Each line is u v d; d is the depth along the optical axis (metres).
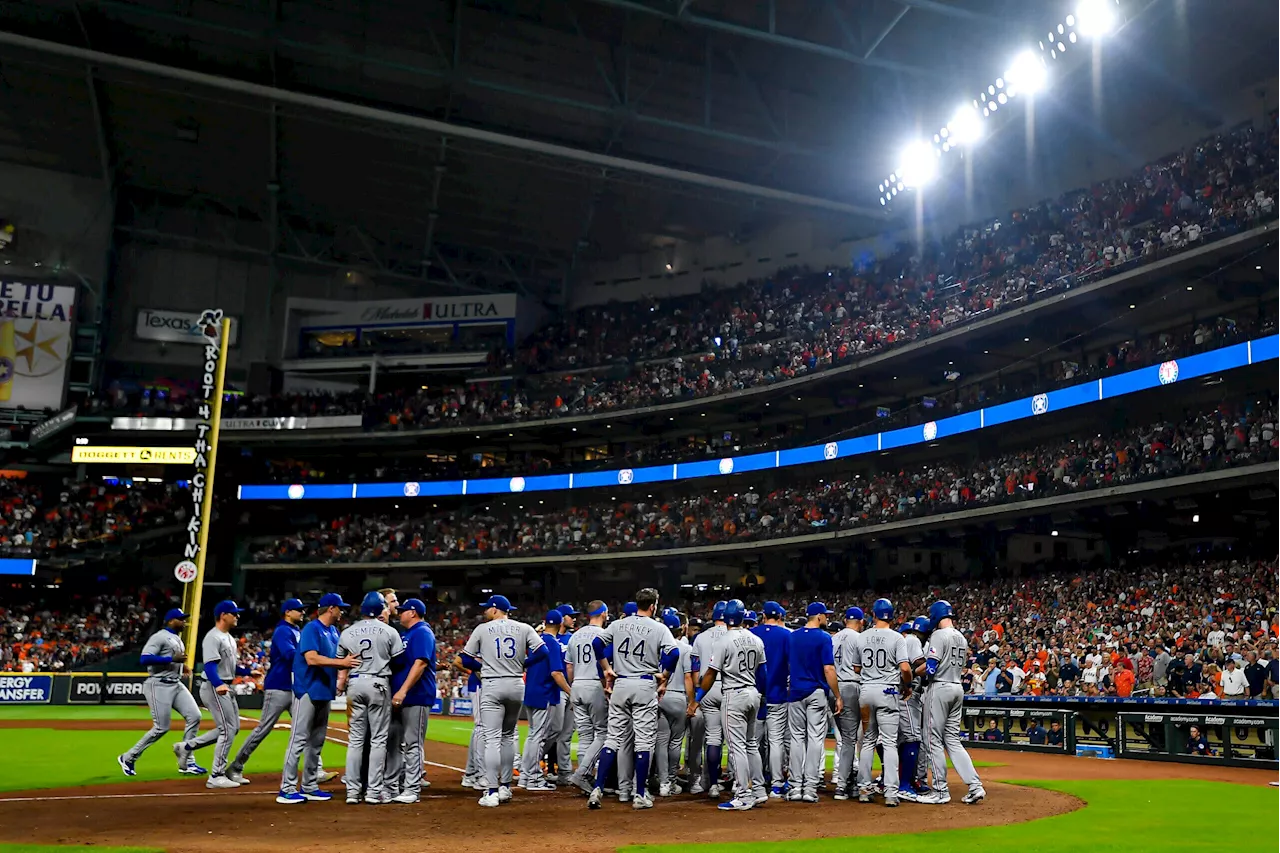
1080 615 30.69
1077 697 22.02
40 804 10.80
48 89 49.59
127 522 53.62
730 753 11.19
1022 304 36.97
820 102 46.47
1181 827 10.31
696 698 12.20
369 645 11.16
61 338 56.81
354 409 56.25
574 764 15.55
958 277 43.72
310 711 11.20
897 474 44.12
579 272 62.97
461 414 54.59
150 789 12.38
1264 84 37.62
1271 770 17.73
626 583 53.06
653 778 12.88
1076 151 44.41
